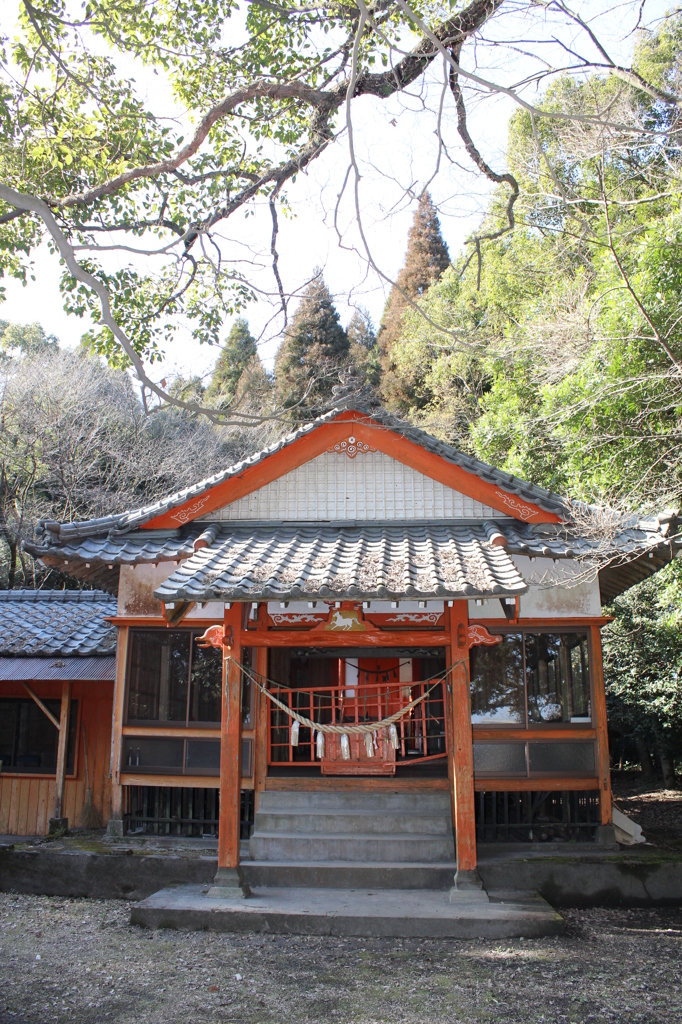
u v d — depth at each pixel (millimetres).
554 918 7184
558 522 9203
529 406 14547
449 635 8000
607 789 9078
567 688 9398
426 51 8031
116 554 9133
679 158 9812
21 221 9023
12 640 11430
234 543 8805
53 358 22984
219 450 23406
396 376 25828
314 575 7738
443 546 8453
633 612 14203
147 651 9922
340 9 8297
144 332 9594
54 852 8742
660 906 8117
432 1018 5520
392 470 9562
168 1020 5473
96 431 21594
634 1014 5594
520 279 16062
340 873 8148
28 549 8883
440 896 7805
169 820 9555
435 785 9031
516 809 9445
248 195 8578
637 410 9547
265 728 9359
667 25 10797
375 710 10695
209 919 7340
